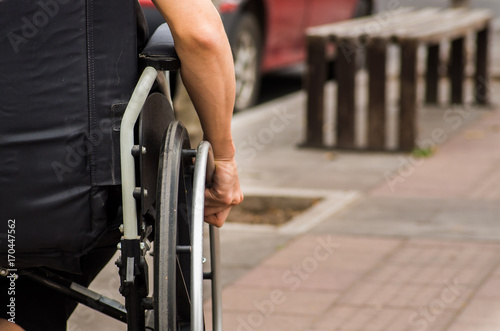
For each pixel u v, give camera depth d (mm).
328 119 17734
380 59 14531
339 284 8602
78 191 3566
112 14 3555
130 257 3637
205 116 3980
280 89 21516
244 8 18047
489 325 7496
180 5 3678
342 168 13648
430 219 10781
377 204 11531
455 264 9102
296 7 19891
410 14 18531
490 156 14117
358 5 23125
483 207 11281
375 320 7668
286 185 12586
